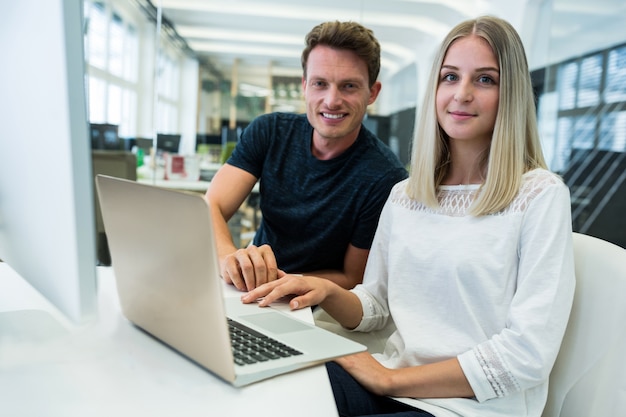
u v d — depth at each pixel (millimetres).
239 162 1598
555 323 780
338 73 1378
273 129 1583
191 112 8641
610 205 4234
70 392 553
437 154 1023
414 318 958
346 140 1481
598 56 4453
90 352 670
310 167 1518
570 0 4676
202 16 7324
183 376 603
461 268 895
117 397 545
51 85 527
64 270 559
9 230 686
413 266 981
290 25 7527
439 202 1004
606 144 4352
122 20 6883
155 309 686
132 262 708
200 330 598
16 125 613
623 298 758
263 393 566
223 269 1100
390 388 827
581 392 794
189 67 8484
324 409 532
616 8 4312
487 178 909
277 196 1547
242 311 865
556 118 4805
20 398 536
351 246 1504
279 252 1554
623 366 740
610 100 4344
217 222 1453
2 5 600
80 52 513
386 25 6648
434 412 789
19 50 582
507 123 914
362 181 1448
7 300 884
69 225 536
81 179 532
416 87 6633
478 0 5934
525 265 833
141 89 7422
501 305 865
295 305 907
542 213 836
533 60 4992
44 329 751
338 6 6801
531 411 814
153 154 4715
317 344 701
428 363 910
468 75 942
